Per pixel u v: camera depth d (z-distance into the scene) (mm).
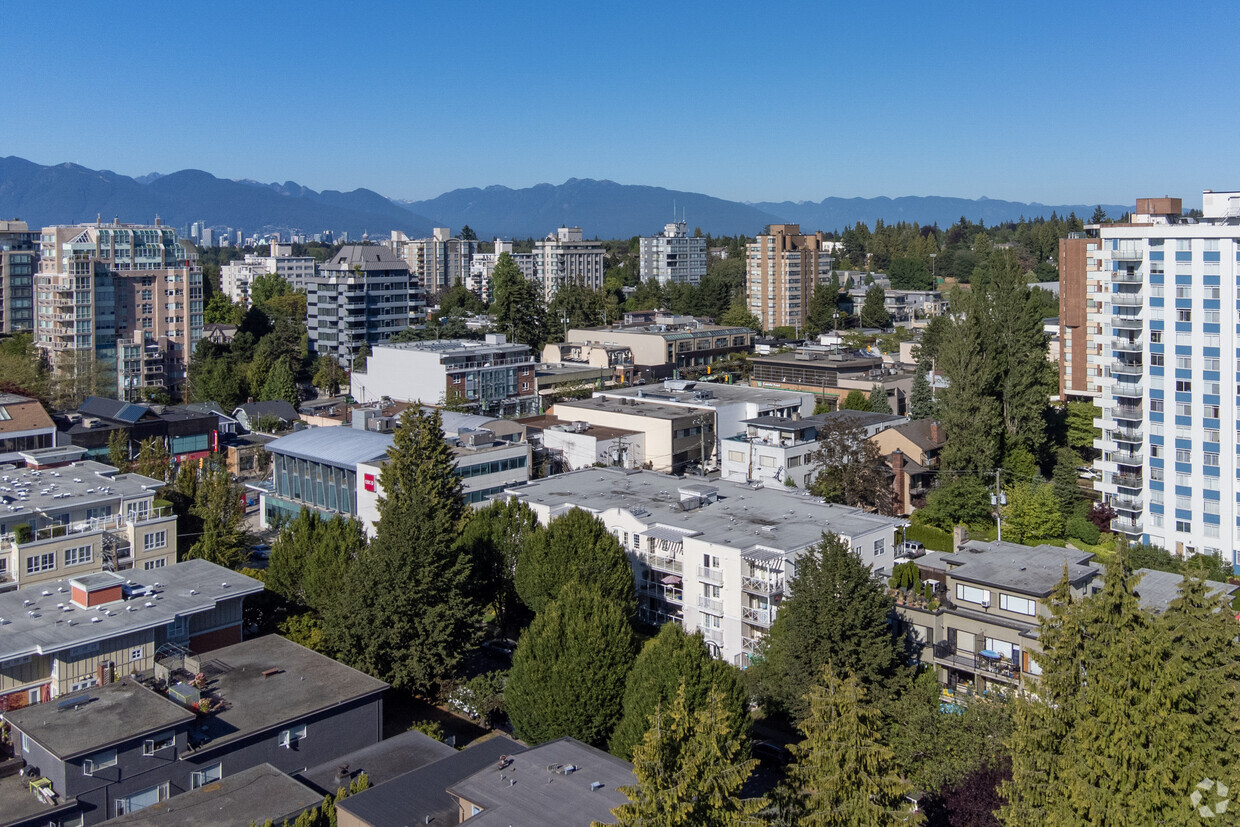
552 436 115312
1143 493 91812
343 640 63500
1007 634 61312
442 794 46438
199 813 44906
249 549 96062
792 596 60438
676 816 35594
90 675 55531
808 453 106312
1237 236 83938
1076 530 95750
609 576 70562
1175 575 65312
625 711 53812
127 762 47719
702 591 72562
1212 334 86062
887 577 74062
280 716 52969
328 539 73438
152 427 120062
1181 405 88375
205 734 50906
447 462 85875
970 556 68500
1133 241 93250
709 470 118438
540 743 54594
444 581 65625
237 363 178625
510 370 155875
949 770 48188
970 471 101688
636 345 190500
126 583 62906
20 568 67375
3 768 48406
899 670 56688
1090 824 36781
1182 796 36062
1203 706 39062
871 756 39875
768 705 58812
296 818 44969
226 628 64438
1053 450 114562
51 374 148625
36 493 75375
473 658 74812
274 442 107812
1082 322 124500
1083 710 38344
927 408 132250
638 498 84875
